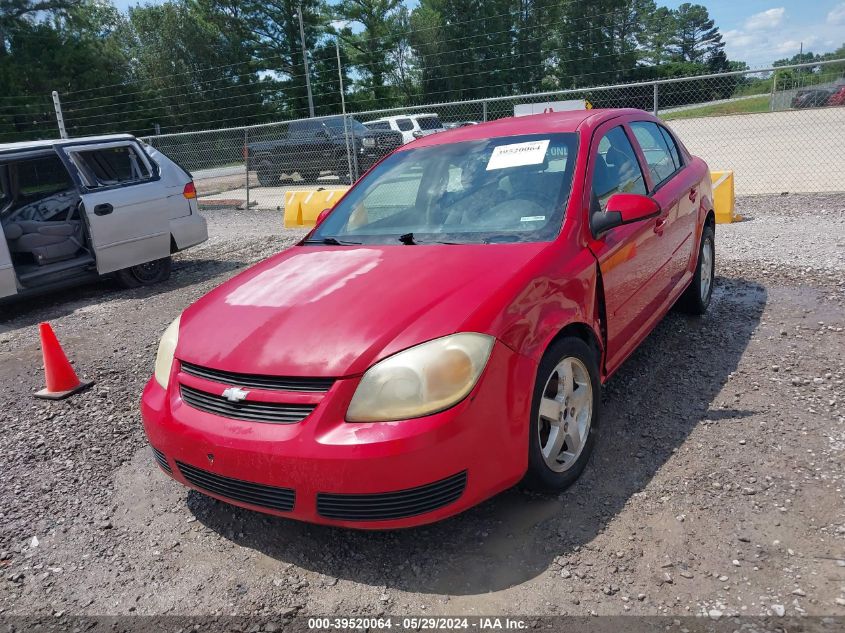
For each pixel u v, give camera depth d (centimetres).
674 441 338
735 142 1972
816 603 225
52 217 770
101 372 530
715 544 259
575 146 361
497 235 327
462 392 243
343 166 1783
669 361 438
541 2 5731
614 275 340
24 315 742
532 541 271
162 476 360
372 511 243
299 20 5484
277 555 282
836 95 2058
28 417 455
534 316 274
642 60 6284
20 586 278
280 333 270
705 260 518
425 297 271
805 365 411
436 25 5941
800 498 282
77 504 339
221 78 5569
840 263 607
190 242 857
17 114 4216
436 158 396
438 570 261
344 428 242
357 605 247
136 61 5528
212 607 254
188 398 281
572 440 303
